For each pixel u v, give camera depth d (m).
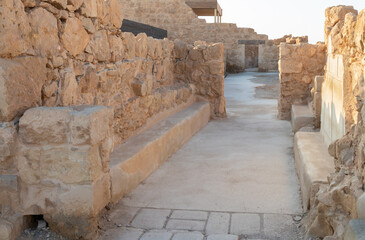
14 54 3.00
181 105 8.01
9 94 2.93
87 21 4.16
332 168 3.99
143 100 5.89
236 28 25.97
